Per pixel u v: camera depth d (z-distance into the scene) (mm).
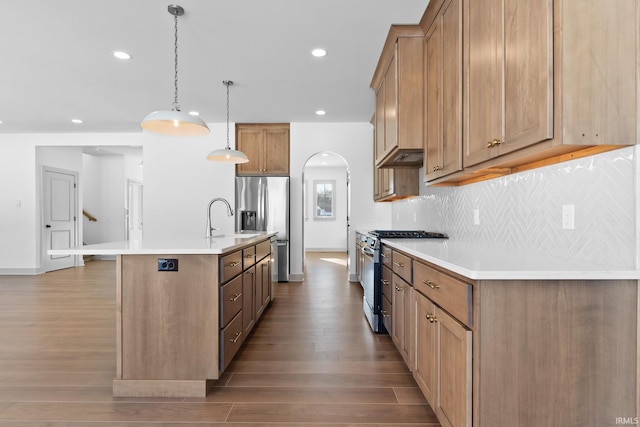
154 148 5789
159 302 2148
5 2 2447
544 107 1306
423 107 2814
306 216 10445
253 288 3150
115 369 2477
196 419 1885
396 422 1853
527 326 1279
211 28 2811
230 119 5516
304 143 5727
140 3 2469
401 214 5242
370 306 3443
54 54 3256
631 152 1319
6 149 6285
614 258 1396
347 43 3074
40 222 6355
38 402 2053
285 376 2377
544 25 1300
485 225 2463
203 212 5750
